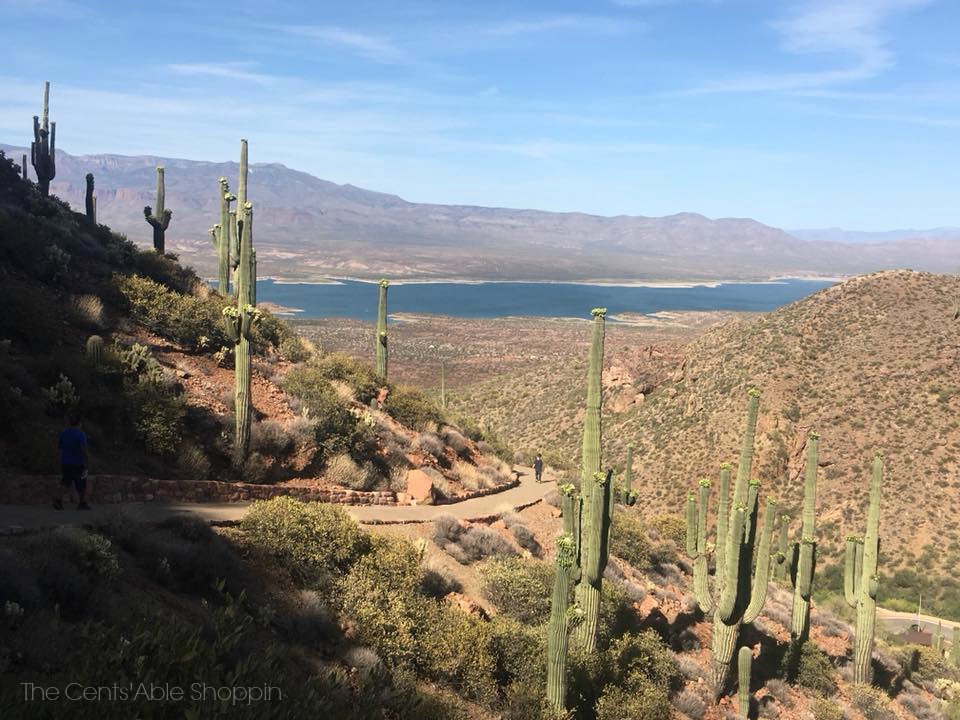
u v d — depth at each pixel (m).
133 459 16.16
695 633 21.41
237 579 11.62
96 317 21.06
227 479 17.75
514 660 13.88
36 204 28.91
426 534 18.48
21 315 18.19
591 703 14.74
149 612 8.19
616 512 27.91
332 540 13.98
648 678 16.55
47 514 12.10
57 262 23.17
